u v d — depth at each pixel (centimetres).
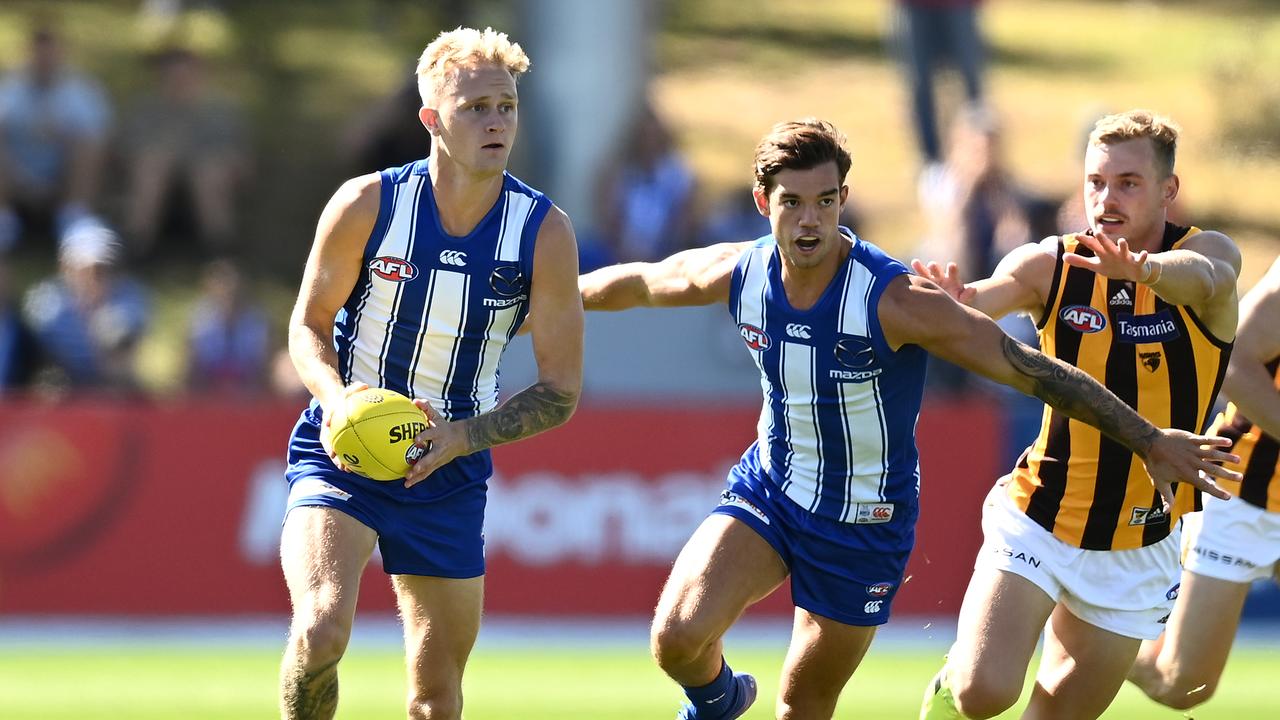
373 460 1930
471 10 7844
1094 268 1920
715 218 5250
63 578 4188
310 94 7469
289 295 6181
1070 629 2109
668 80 8219
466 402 2095
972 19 5853
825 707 2169
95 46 7481
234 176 6284
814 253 1955
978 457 4103
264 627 4156
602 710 3197
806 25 9144
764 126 7781
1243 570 2364
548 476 4197
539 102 5191
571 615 4147
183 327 5756
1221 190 7456
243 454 4219
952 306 1964
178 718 3095
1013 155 7562
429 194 2006
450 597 2102
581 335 2059
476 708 3206
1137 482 2048
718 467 4184
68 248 4853
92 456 4216
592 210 5144
